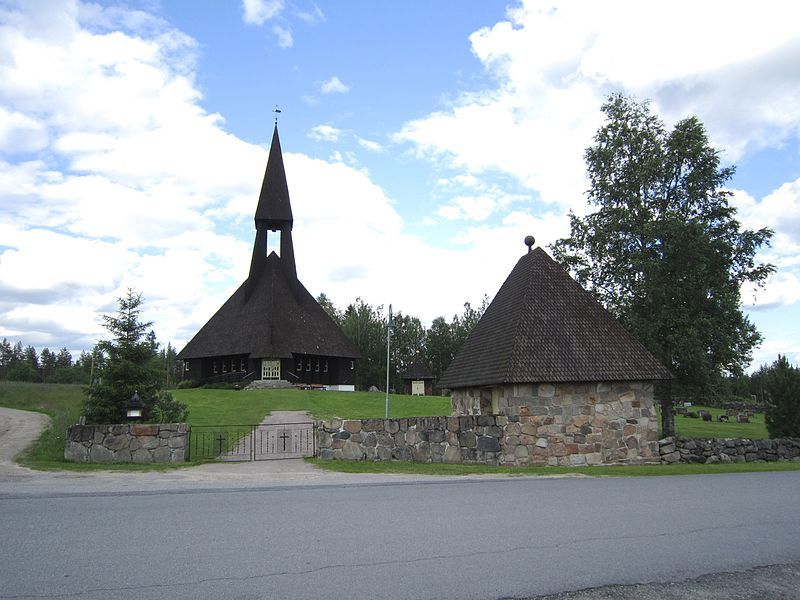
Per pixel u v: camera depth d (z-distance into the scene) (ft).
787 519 32.27
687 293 104.68
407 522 29.91
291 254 203.82
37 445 66.44
